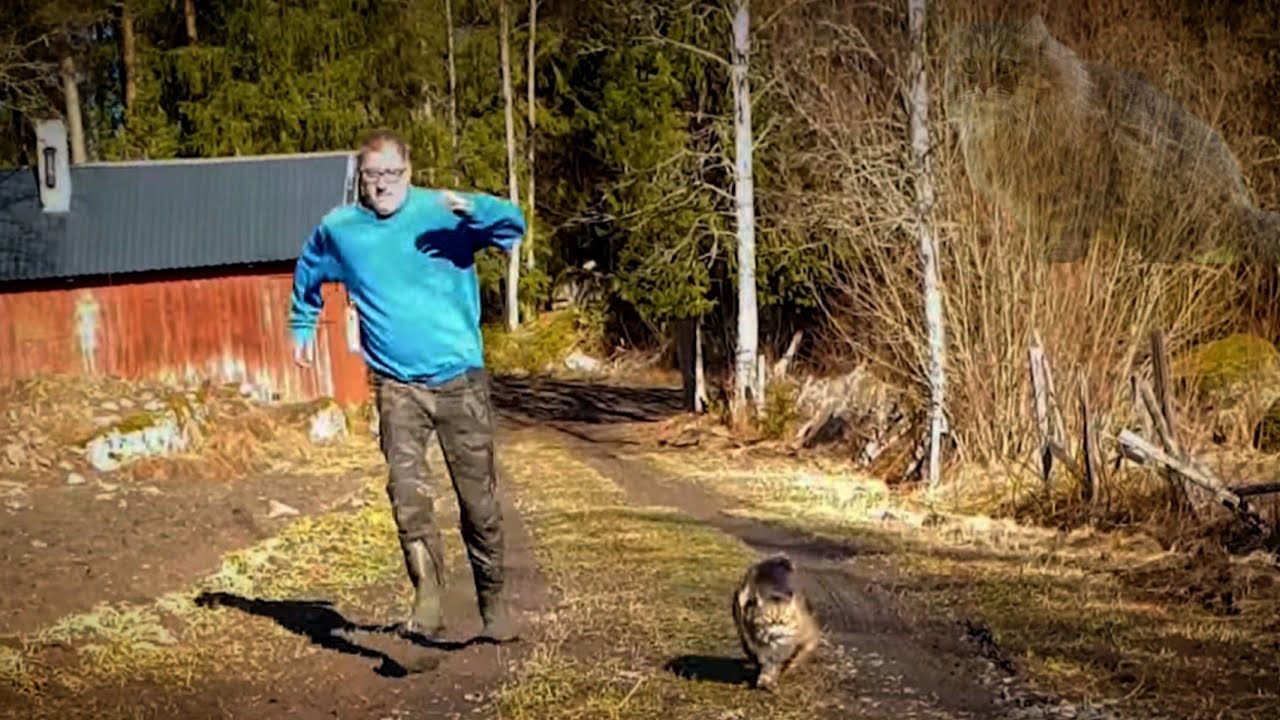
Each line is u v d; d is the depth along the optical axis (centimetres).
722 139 2614
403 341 633
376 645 782
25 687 671
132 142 3641
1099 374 1460
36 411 1697
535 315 4328
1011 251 1545
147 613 848
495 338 4119
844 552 1115
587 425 2595
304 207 2361
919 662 744
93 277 2225
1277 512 1065
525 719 639
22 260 2200
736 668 730
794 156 2280
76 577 939
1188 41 1780
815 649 753
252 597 913
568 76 4141
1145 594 923
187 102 3697
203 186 2395
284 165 2450
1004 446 1526
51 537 1107
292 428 1969
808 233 2291
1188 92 1638
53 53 3384
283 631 816
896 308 1714
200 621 837
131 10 3650
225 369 2294
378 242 626
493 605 696
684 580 984
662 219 2664
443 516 1338
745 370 2334
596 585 964
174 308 2272
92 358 2239
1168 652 759
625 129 2972
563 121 4162
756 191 2400
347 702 670
